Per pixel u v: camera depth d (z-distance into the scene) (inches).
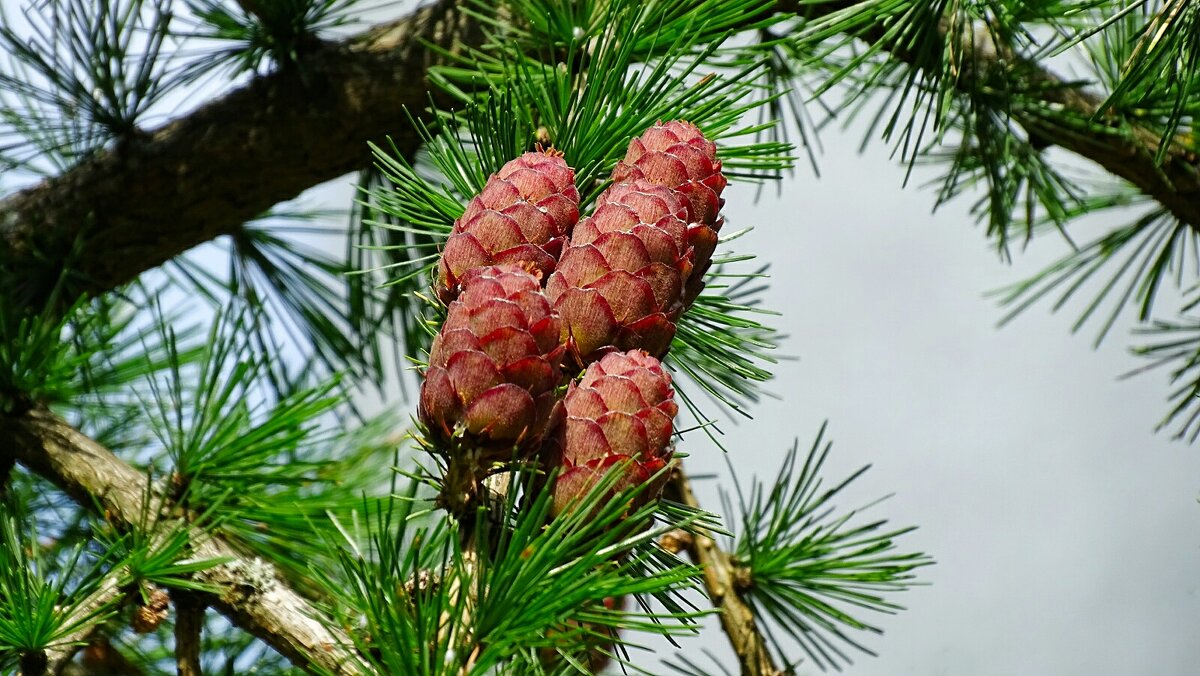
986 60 24.5
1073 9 21.8
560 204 18.1
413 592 17.1
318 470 23.9
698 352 20.6
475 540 17.2
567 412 17.2
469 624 16.7
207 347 21.9
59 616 19.5
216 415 21.6
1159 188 24.8
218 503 20.5
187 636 20.2
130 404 26.5
